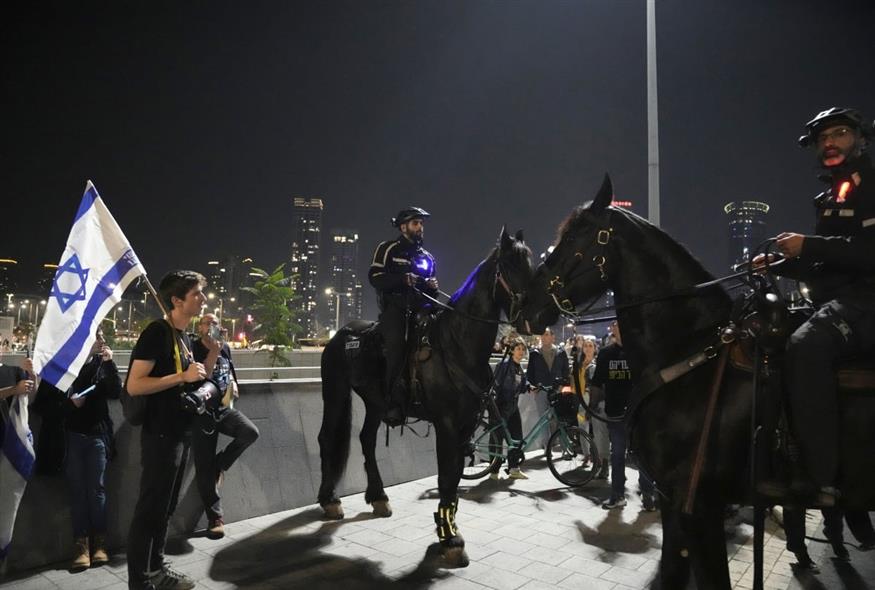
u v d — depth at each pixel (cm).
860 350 229
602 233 293
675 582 276
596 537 514
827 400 223
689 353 272
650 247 288
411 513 579
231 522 539
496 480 763
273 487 581
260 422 595
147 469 345
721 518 256
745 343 257
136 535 339
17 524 418
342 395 576
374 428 591
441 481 468
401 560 450
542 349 938
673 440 264
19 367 403
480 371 481
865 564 438
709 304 279
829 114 245
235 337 5944
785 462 238
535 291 306
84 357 371
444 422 475
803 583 404
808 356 227
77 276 382
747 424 251
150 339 351
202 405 361
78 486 426
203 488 498
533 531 531
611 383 617
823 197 257
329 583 404
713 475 254
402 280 516
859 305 230
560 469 844
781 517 536
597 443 783
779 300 242
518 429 808
